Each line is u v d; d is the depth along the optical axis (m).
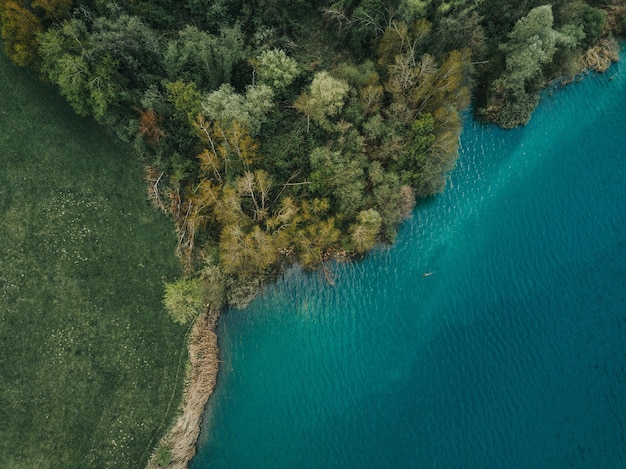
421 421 47.78
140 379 45.84
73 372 45.09
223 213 44.94
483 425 47.72
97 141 48.03
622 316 50.75
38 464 43.44
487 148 53.94
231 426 47.12
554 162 54.50
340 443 47.25
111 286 46.91
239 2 47.59
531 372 49.03
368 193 48.03
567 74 54.59
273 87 47.19
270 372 48.44
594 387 48.75
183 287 46.94
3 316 45.03
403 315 50.16
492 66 51.69
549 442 47.38
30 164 46.94
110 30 42.31
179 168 47.22
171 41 45.16
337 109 45.41
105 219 47.69
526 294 51.09
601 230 53.03
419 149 46.53
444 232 51.84
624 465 46.81
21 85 46.84
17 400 44.03
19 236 46.25
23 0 40.41
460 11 46.50
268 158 48.31
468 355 49.50
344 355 49.16
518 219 52.94
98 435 44.47
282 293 49.50
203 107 43.62
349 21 48.25
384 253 50.75
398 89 45.03
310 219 46.84
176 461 44.94
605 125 55.81
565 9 50.19
